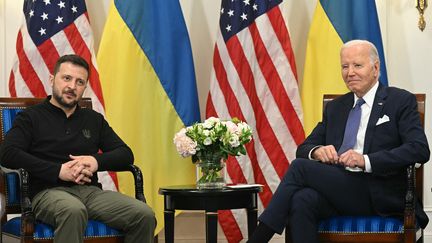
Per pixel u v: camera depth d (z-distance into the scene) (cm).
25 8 530
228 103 539
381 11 563
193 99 539
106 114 532
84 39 531
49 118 421
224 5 548
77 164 403
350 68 414
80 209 380
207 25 579
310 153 412
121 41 534
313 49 547
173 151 538
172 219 440
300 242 378
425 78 564
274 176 538
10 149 400
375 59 417
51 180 398
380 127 408
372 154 388
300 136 537
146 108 536
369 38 536
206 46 579
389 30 567
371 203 394
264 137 540
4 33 557
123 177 531
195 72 571
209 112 542
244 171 536
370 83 417
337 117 427
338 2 543
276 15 543
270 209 387
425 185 563
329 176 392
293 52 550
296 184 393
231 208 432
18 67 522
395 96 413
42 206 390
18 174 390
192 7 579
